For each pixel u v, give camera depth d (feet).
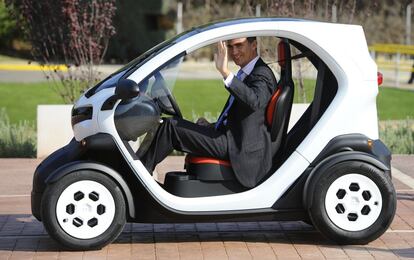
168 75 26.35
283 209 26.30
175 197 26.03
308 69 53.57
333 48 26.48
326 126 26.35
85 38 49.29
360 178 26.25
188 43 25.99
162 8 113.29
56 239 25.86
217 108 68.64
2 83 84.89
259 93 25.93
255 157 26.18
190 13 116.57
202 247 26.91
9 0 51.31
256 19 26.61
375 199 26.43
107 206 25.91
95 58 49.93
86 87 49.70
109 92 26.00
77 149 26.35
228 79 25.59
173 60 26.12
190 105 70.13
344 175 26.18
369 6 72.33
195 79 90.79
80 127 26.16
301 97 50.65
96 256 25.75
